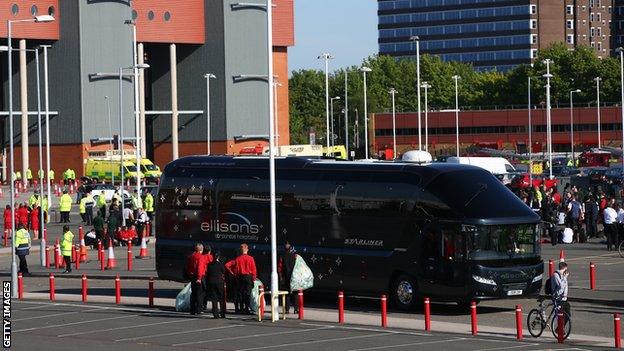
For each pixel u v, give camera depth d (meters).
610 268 58.75
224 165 51.50
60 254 69.62
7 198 120.56
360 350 35.66
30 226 86.12
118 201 86.00
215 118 158.38
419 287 45.47
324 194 48.16
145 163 136.75
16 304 50.44
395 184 46.31
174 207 52.66
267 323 42.69
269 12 46.41
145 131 160.38
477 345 36.28
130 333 40.94
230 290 45.94
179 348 37.22
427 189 45.47
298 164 49.38
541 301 39.44
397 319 43.59
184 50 159.62
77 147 145.00
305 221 48.66
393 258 46.09
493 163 108.44
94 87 145.75
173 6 154.50
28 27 143.25
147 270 65.12
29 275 64.56
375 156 188.12
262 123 160.88
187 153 159.88
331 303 49.78
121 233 79.50
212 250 51.16
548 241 73.00
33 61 147.62
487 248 44.56
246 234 50.28
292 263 45.84
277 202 49.47
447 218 44.84
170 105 159.50
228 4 157.50
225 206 50.97
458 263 44.44
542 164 146.38
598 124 185.00
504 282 44.62
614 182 103.25
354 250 47.19
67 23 145.75
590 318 42.81
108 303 50.34
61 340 39.62
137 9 151.50
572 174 129.75
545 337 38.22
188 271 45.44
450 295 44.69
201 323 43.00
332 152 144.12
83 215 95.38
